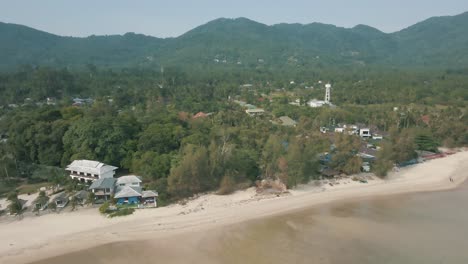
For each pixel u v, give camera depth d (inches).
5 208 2783.0
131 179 3157.0
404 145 4256.9
